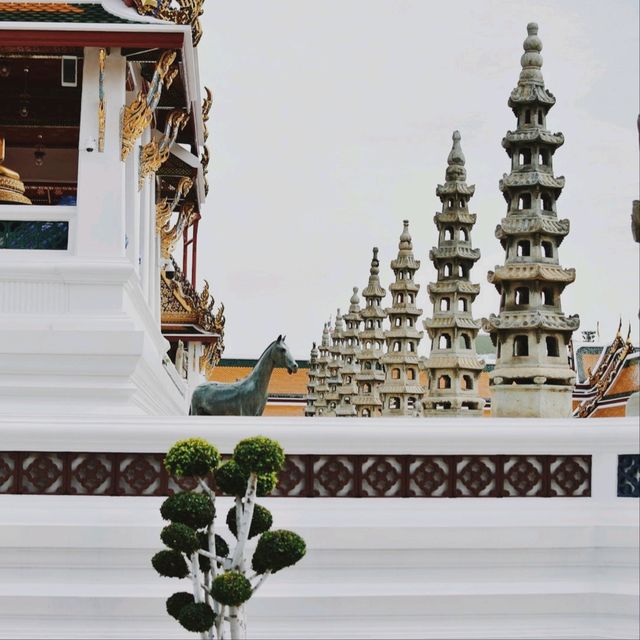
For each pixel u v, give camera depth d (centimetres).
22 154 3312
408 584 1428
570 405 1755
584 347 6381
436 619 1419
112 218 2022
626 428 1457
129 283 2000
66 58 2095
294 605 1408
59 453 1465
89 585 1421
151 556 1430
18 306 1952
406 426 1459
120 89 2066
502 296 1806
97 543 1422
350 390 5769
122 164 2047
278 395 9100
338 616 1412
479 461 1473
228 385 2134
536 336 1742
